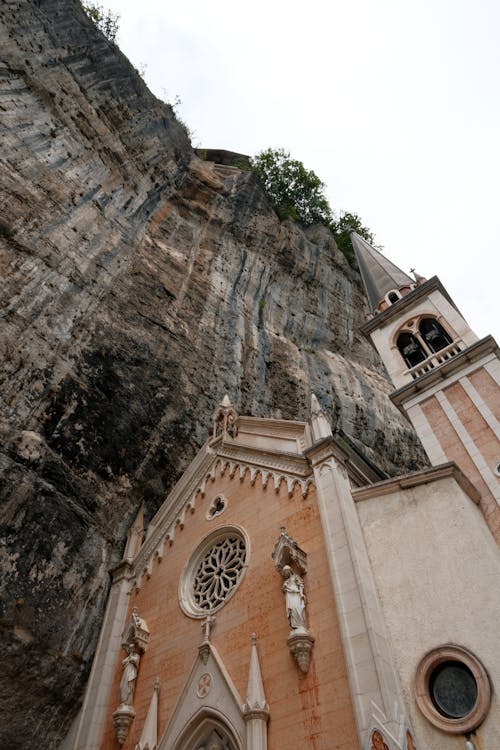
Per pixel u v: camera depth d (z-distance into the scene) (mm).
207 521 19359
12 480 16406
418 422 20344
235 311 32906
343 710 11242
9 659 15211
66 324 20875
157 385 23906
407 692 11172
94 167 28250
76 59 30172
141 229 30531
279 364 32906
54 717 16391
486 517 15805
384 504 15023
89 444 19781
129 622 18531
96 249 25078
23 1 27484
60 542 17547
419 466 35438
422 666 11375
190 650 15719
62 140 26516
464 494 14328
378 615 12516
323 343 38969
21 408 17703
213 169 43688
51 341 19812
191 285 31109
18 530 16203
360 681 11141
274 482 17828
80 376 20438
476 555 12531
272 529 16500
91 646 17938
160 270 29469
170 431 23578
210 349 28547
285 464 18078
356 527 14586
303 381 32969
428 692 11078
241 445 20359
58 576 17203
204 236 36406
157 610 18031
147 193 33031
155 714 14828
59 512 17734
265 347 33000
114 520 20438
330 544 14117
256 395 29438
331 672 12000
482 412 18844
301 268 42156
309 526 15453
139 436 22078
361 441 33094
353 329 42594
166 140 36625
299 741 11461
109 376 21766
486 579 11977
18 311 19016
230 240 38250
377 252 35188
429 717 10562
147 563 20047
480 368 20047
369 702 10711
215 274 34125
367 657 11391
